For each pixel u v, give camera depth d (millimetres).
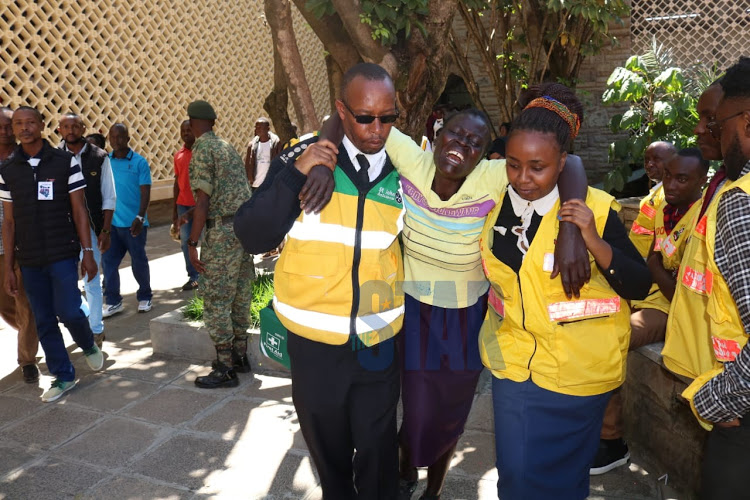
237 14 11609
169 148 10617
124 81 9695
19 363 4461
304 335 2143
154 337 4914
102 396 4176
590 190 2062
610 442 3102
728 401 1688
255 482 3121
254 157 7777
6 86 8102
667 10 10102
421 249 2297
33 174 3965
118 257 6008
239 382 4359
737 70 1700
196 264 4188
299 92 4242
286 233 2113
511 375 2146
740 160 1725
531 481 2125
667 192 2980
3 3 7992
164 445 3508
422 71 4227
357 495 2438
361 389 2213
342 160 2078
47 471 3262
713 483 1839
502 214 2125
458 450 3381
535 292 2047
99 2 9164
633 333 3133
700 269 2105
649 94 6969
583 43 8289
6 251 4094
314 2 4109
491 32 8297
